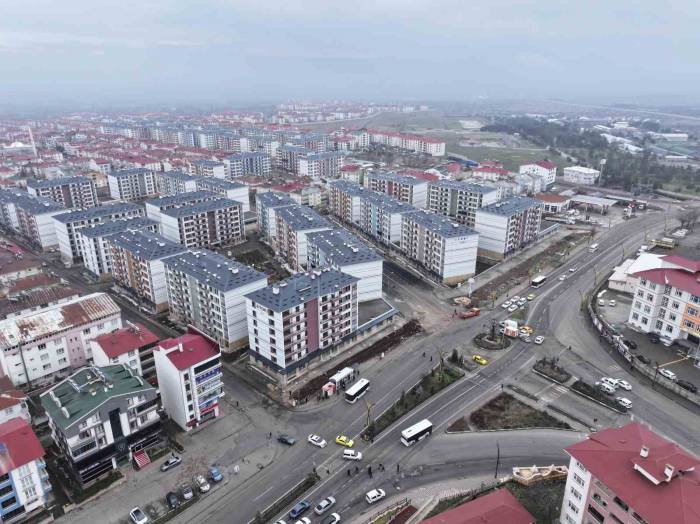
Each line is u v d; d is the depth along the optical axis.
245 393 137.50
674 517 71.50
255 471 110.38
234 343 157.12
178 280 169.62
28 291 170.62
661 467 77.69
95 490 103.94
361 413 129.25
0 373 137.88
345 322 154.88
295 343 139.12
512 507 83.44
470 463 111.31
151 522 97.31
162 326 175.50
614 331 164.38
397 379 143.50
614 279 199.25
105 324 151.62
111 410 105.25
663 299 157.88
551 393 135.50
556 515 95.62
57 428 106.12
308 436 120.75
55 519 98.38
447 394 136.00
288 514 98.44
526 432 120.75
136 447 112.62
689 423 123.12
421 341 164.25
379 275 183.25
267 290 142.50
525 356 154.00
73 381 111.31
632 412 127.25
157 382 137.62
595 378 142.00
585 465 83.88
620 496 76.81
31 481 95.81
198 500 102.75
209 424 125.25
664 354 151.00
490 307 187.88
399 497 102.50
